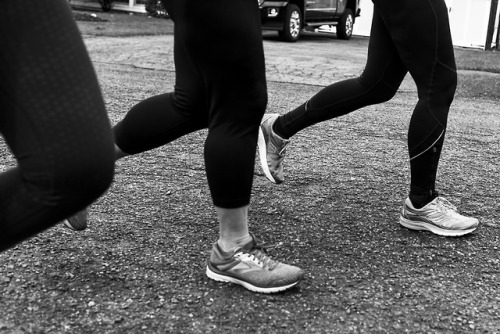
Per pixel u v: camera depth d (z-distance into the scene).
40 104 1.09
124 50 9.22
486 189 3.37
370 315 1.92
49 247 2.30
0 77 1.11
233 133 1.91
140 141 2.14
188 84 1.99
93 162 1.13
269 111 5.28
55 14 1.12
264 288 2.00
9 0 1.08
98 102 1.15
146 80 6.61
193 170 3.44
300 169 3.57
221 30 1.75
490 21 15.77
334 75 7.83
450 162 3.95
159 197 2.95
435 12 2.33
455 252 2.45
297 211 2.85
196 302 1.95
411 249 2.46
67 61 1.12
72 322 1.80
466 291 2.12
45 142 1.10
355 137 4.52
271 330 1.80
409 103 6.18
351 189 3.23
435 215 2.60
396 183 3.39
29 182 1.13
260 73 1.86
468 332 1.85
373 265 2.29
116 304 1.92
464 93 7.04
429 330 1.84
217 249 2.07
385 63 2.56
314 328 1.83
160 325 1.81
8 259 2.19
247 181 1.96
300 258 2.32
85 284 2.04
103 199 2.87
